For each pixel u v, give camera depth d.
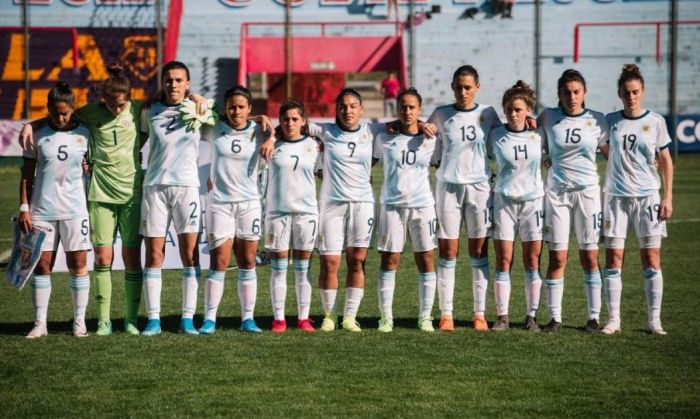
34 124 8.82
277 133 9.16
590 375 7.67
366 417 6.62
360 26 33.88
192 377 7.56
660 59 33.25
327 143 9.12
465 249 14.90
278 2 34.38
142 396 7.08
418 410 6.78
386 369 7.81
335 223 9.15
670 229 16.56
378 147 9.23
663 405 6.93
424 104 32.56
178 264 12.47
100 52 31.97
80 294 8.93
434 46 33.47
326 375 7.63
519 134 9.13
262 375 7.62
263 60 32.53
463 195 9.20
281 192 9.09
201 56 33.16
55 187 8.77
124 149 8.87
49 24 32.56
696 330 9.33
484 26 33.84
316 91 32.47
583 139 9.07
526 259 9.27
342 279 12.41
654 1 34.06
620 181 9.15
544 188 9.39
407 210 9.14
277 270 9.22
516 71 33.19
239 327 9.40
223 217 9.02
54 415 6.67
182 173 8.88
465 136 9.12
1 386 7.32
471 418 6.62
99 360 8.05
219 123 9.07
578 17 33.97
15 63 31.78
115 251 12.48
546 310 10.42
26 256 8.70
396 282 12.08
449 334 9.10
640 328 9.41
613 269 9.27
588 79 33.06
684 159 27.69
